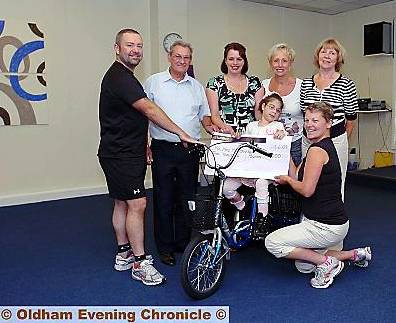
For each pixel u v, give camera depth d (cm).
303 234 274
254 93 342
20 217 475
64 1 564
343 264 296
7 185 546
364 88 757
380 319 237
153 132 318
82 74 588
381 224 430
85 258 341
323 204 271
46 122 566
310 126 275
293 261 327
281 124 316
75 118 589
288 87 344
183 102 319
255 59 735
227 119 338
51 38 560
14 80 538
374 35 708
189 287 256
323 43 327
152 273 288
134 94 272
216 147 293
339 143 319
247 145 273
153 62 631
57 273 309
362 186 628
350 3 725
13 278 301
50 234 409
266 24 738
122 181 285
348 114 328
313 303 257
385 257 335
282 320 238
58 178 583
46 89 562
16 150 549
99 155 294
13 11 531
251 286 283
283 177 280
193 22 663
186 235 340
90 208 517
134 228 289
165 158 319
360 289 276
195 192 331
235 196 298
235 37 709
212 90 339
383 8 721
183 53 307
